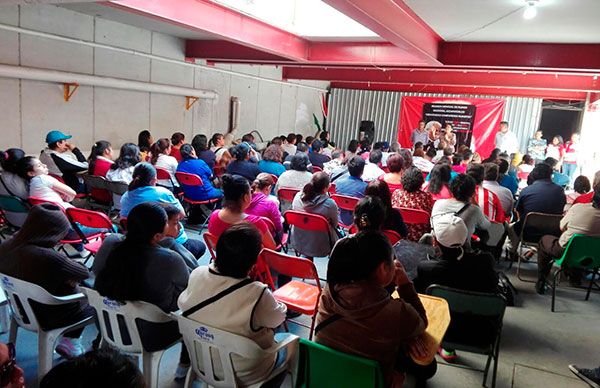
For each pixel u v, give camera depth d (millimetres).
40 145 6027
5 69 5273
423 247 2832
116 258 1954
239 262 1726
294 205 3615
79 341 2504
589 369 2756
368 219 2477
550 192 4434
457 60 6051
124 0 3891
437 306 2066
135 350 2023
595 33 4812
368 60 6711
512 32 5094
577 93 9719
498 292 2484
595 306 3768
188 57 8320
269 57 7574
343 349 1659
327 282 1725
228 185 2807
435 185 4594
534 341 3139
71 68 6242
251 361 1762
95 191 4883
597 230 3508
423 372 2311
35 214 2150
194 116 8812
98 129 6855
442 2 3980
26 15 5559
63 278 2166
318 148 7164
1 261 2148
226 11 5090
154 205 2008
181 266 2068
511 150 10039
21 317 2201
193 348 1842
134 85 7125
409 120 11508
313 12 5934
